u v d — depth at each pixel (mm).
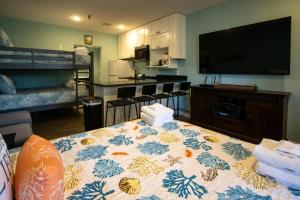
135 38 5723
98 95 3676
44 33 5199
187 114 4582
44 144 856
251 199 824
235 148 1312
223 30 3639
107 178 977
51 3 3723
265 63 3115
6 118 2334
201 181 953
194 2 3707
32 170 641
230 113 3371
